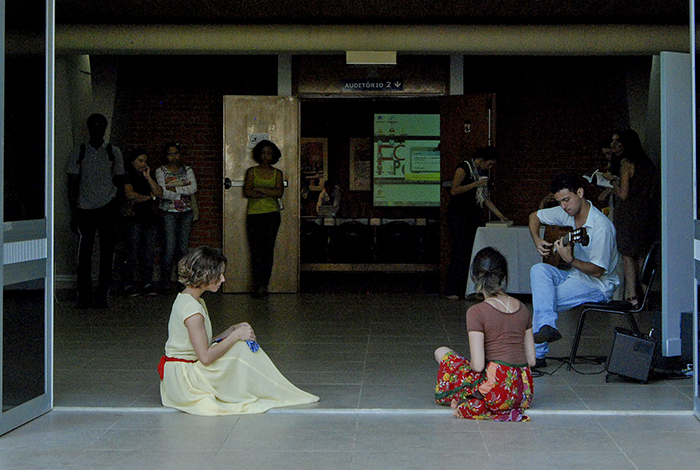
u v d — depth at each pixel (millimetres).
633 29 8508
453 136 10008
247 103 10055
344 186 14750
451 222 9336
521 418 4199
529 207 11297
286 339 6785
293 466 3504
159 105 11047
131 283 9688
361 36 8586
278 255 10109
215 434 3986
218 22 8828
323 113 14688
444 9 8297
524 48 8594
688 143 5637
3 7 3910
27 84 4172
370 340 6730
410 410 4383
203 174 11078
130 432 4023
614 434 3982
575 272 5648
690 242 5613
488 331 4223
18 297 4102
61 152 9922
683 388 4961
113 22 8789
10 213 4012
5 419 3990
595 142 11172
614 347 5062
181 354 4477
